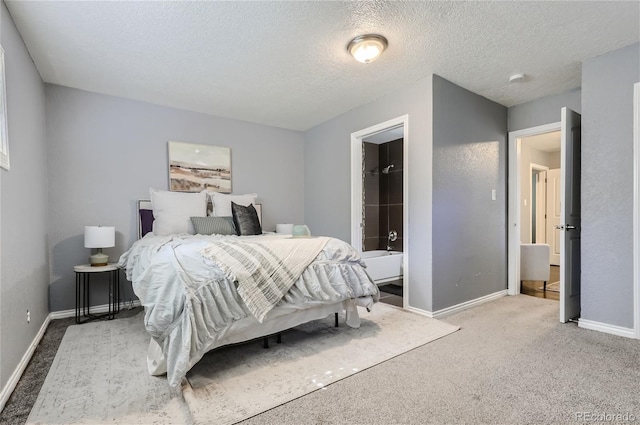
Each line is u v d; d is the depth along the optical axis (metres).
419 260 3.06
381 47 2.39
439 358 2.06
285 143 4.66
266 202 4.48
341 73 2.93
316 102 3.66
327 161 4.34
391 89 3.29
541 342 2.32
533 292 3.99
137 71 2.86
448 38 2.36
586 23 2.16
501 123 3.74
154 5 1.97
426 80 3.00
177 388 1.71
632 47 2.42
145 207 3.52
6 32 1.93
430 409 1.51
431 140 2.96
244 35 2.31
